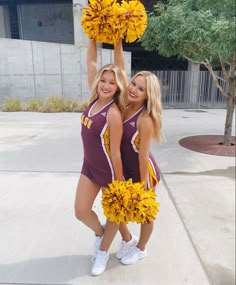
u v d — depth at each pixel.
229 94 6.73
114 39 2.32
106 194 2.20
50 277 2.44
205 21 5.19
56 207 3.63
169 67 18.72
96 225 2.53
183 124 9.98
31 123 9.67
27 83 15.13
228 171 5.07
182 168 5.21
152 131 2.16
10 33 19.09
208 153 6.19
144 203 2.14
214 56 6.35
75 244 2.88
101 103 2.20
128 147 2.25
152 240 2.95
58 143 6.93
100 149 2.20
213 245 2.91
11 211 3.52
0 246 2.83
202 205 3.74
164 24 5.74
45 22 18.84
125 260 2.57
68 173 4.86
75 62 15.13
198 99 16.00
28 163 5.39
